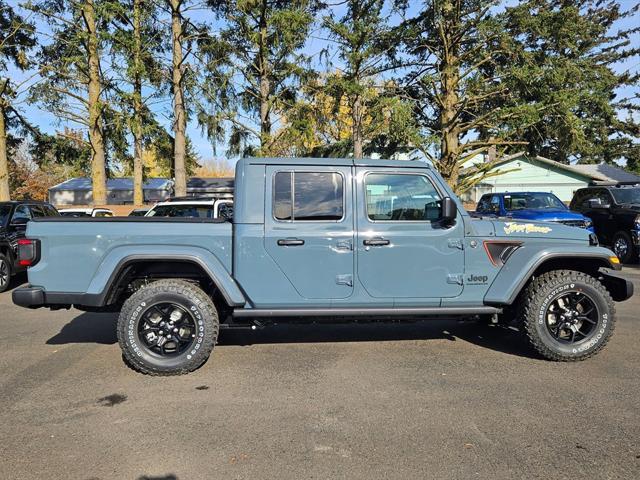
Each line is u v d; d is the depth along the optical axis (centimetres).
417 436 333
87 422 355
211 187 3697
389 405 383
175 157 1786
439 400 392
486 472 288
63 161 2177
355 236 465
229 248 460
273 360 493
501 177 3034
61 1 1800
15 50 1941
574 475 285
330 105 1764
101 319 685
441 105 1802
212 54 1739
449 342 555
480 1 1755
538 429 341
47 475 286
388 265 469
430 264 474
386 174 473
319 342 557
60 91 1767
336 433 338
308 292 464
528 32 1764
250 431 341
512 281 476
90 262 449
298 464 298
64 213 1303
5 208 980
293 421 356
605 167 3325
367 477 284
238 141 1816
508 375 447
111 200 4081
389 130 1661
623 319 657
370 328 618
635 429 340
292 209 464
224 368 470
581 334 491
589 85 1764
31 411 374
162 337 454
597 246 499
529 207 1203
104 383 432
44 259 450
